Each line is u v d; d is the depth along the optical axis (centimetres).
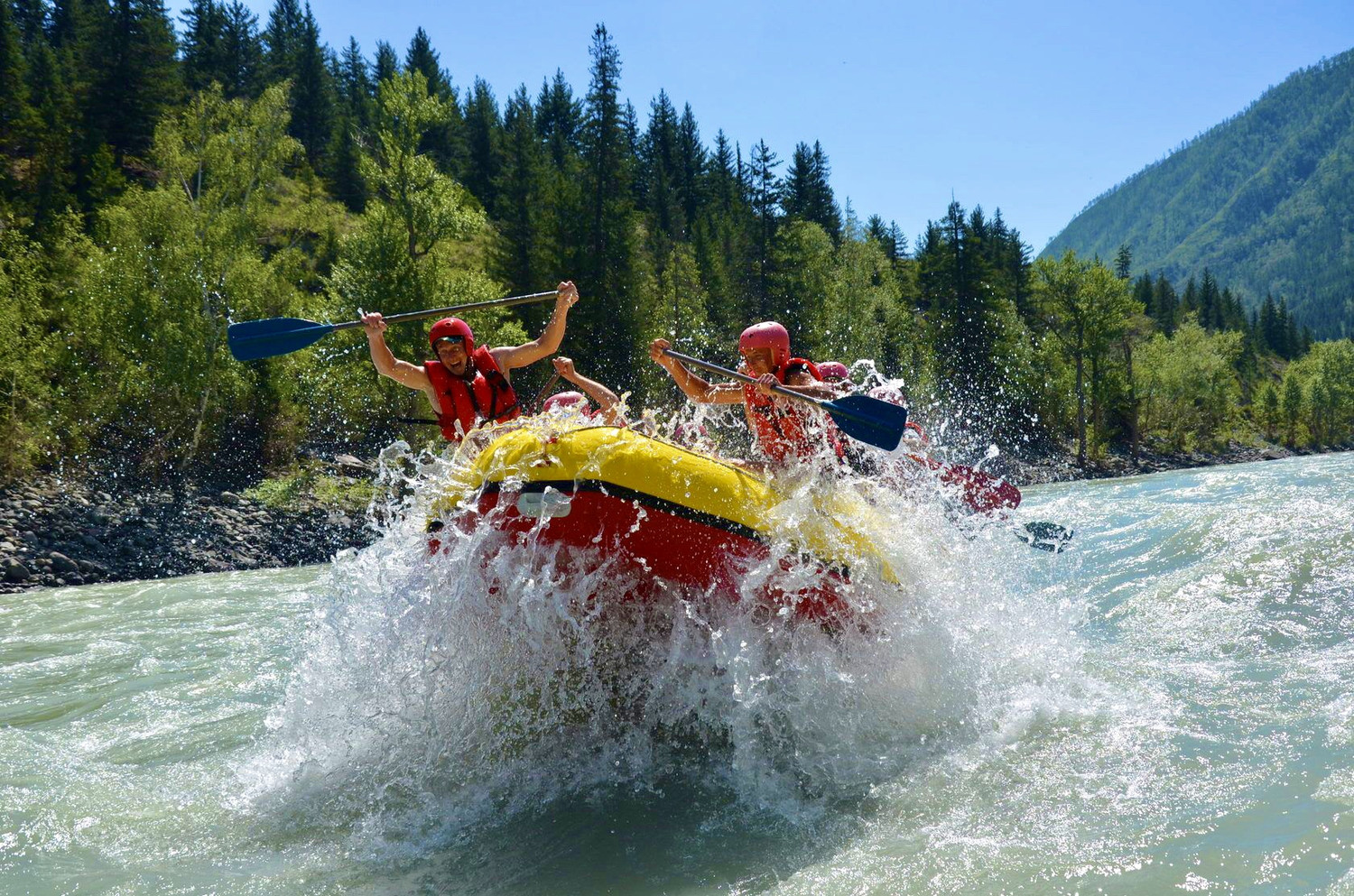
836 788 355
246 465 2203
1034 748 373
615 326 3562
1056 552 759
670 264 4388
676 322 3838
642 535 404
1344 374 8475
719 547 411
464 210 2605
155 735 483
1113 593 614
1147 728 379
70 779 420
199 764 435
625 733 421
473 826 350
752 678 419
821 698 423
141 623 853
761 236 5397
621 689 427
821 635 439
